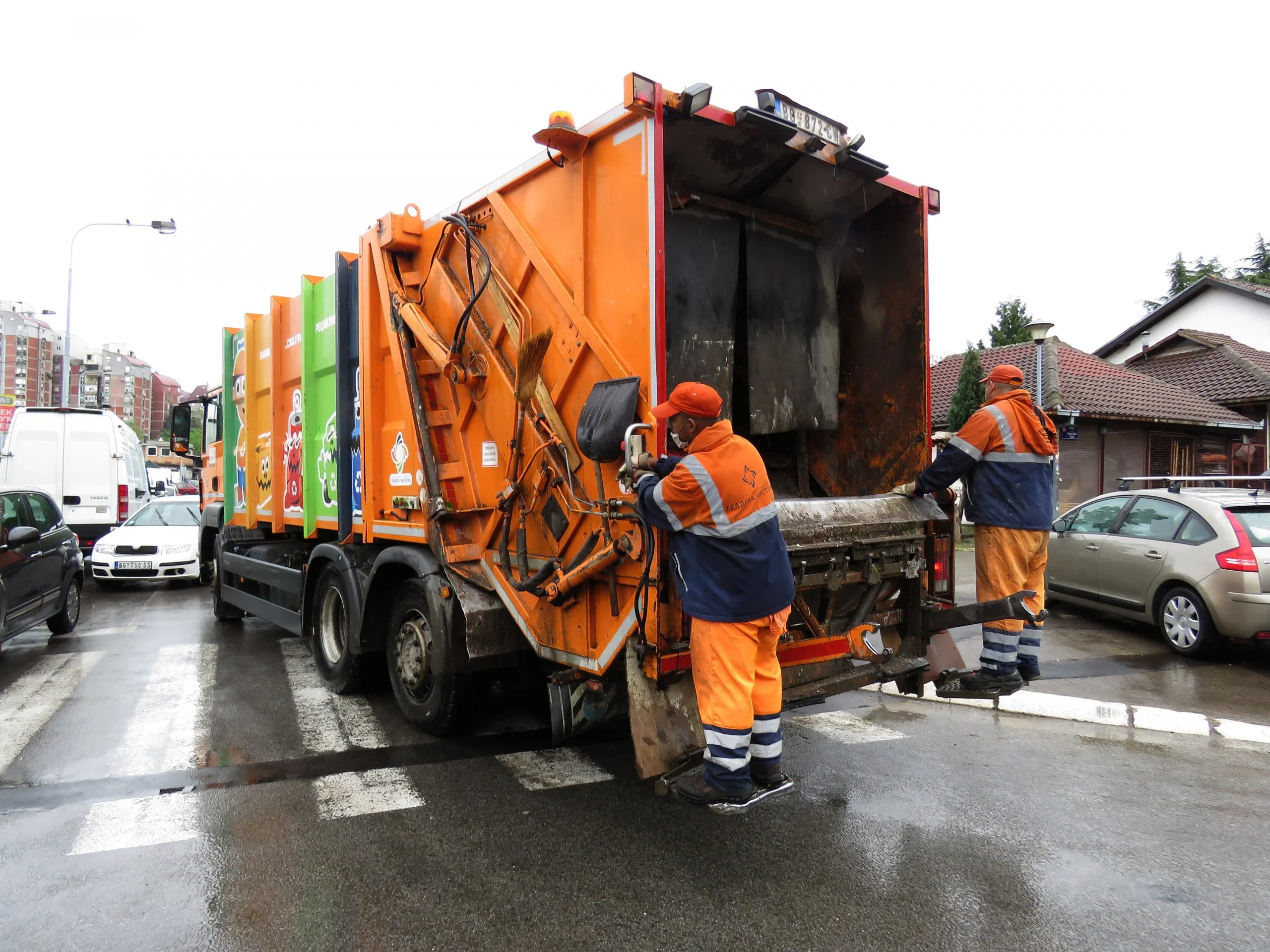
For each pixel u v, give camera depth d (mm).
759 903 3146
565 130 3625
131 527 12555
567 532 3883
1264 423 21219
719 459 3145
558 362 3910
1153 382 21656
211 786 4320
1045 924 3018
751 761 3400
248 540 7926
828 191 4469
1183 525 7758
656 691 3387
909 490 4402
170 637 8336
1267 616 6879
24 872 3381
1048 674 6914
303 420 6414
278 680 6562
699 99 3385
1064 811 4055
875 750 4973
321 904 3131
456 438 4723
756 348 4402
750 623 3182
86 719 5500
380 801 4117
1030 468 4258
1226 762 4797
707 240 4191
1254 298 27375
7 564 6883
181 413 9883
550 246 3988
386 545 5477
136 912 3068
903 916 3059
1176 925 3018
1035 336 16531
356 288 5668
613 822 3875
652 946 2861
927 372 4578
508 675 4957
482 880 3316
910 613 4395
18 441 14055
